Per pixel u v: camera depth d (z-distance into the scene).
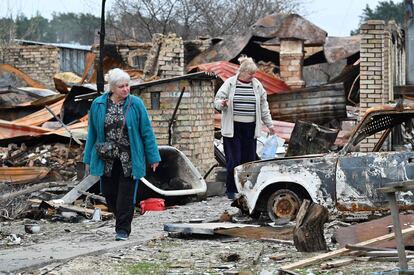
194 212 16.78
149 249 12.58
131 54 37.88
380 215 14.38
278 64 38.34
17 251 12.53
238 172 15.29
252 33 34.97
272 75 33.69
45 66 41.12
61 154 24.34
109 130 13.34
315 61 39.38
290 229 13.23
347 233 12.32
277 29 34.31
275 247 12.52
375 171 14.39
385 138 15.52
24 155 24.58
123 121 13.29
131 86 21.64
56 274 10.70
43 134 25.05
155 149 13.48
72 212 16.86
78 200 18.00
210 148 23.05
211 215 16.20
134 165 13.29
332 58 36.41
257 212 15.41
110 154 13.27
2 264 11.23
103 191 13.70
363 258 11.16
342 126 29.56
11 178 22.20
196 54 38.19
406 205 14.13
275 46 37.44
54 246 12.93
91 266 11.24
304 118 29.44
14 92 31.69
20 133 25.34
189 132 22.16
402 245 9.70
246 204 15.30
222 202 18.53
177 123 22.02
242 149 18.12
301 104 29.42
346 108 31.09
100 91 22.11
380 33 26.42
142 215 16.53
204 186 18.94
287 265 10.80
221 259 11.57
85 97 22.36
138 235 13.88
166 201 18.45
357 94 35.47
